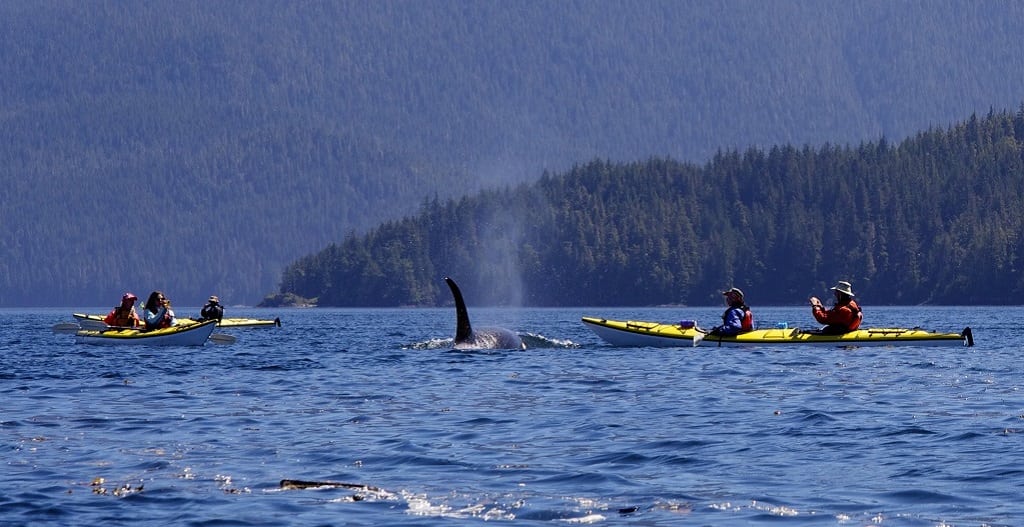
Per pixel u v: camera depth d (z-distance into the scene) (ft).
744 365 437.99
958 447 247.91
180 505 200.95
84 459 241.14
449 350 526.98
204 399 338.13
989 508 196.24
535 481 219.41
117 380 394.11
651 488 213.25
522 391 353.31
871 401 324.80
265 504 201.36
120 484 217.15
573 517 193.06
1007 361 455.63
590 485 215.92
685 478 221.46
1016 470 223.30
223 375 411.75
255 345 613.52
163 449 252.21
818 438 261.44
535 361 458.09
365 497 206.49
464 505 200.64
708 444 255.09
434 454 244.83
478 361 460.55
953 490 209.05
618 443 257.14
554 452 247.09
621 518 192.34
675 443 256.52
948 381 378.32
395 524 188.85
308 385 375.45
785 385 367.66
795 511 196.13
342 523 189.47
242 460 239.71
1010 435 261.03
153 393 354.13
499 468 230.68
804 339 522.88
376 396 343.05
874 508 197.67
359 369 431.84
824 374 402.93
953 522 188.24
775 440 259.60
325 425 284.61
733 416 296.10
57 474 226.17
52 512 196.75
